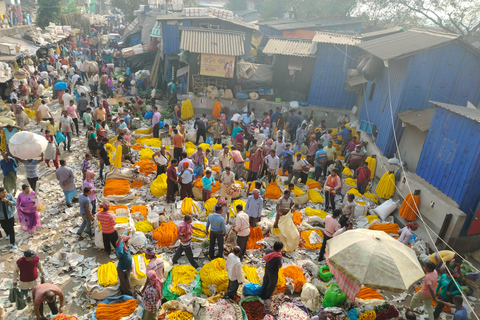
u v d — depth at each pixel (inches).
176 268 321.4
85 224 374.3
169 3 1227.9
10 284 309.7
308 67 820.6
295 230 375.6
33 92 796.6
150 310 255.0
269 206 475.8
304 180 520.1
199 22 874.8
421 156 452.4
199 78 800.3
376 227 429.7
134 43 1298.0
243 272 323.9
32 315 280.8
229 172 455.5
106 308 278.7
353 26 1077.1
